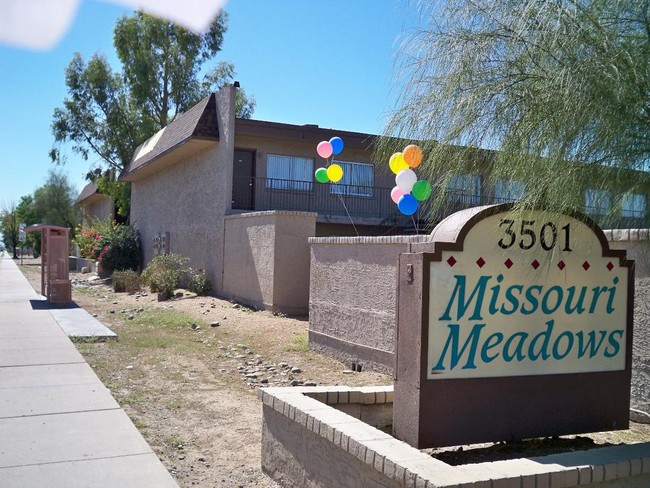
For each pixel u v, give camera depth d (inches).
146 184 1255.5
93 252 1392.7
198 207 916.0
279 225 626.5
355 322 403.9
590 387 208.4
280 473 215.6
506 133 177.2
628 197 175.9
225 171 815.1
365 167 948.0
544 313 202.8
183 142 858.8
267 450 225.6
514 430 197.8
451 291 191.6
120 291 994.1
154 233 1174.3
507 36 180.9
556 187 172.2
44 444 248.4
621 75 167.5
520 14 178.1
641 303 263.0
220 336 521.3
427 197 234.1
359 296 399.5
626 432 245.3
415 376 189.9
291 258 629.3
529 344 200.8
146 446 248.5
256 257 675.4
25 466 224.5
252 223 692.1
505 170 178.4
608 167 172.1
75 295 945.5
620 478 161.8
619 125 167.3
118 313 703.7
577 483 154.6
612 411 211.5
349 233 927.0
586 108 165.5
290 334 508.7
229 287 767.1
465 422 192.2
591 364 209.2
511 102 176.6
